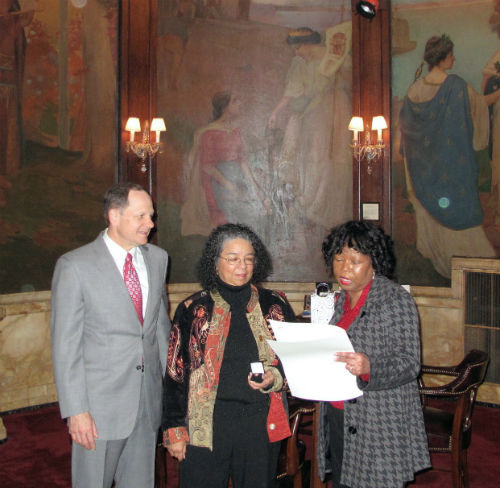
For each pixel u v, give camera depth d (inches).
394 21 264.5
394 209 267.3
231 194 284.8
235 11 279.9
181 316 88.5
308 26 279.4
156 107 264.5
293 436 119.1
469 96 248.8
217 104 281.4
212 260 87.6
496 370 241.3
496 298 241.9
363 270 85.7
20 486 149.9
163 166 273.4
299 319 193.9
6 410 220.1
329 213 282.4
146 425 100.0
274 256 285.9
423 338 260.2
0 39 216.2
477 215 248.1
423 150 259.6
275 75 283.0
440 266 257.4
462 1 250.7
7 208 219.9
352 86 273.1
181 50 273.7
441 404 223.5
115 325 95.0
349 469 85.6
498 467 163.3
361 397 84.7
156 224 271.1
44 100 230.4
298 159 284.0
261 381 82.4
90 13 244.2
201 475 85.0
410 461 84.4
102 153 249.9
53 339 92.8
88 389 94.1
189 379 86.4
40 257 230.7
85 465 95.2
